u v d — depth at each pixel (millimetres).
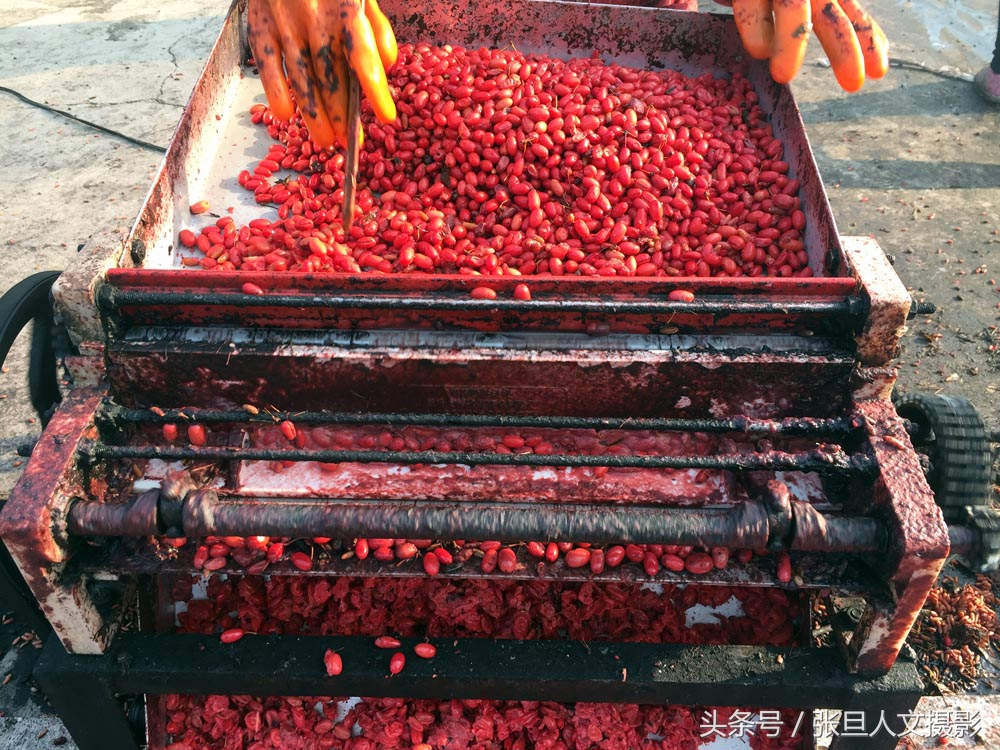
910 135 1514
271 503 515
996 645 782
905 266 1222
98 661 544
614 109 787
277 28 593
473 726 608
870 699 533
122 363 559
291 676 539
